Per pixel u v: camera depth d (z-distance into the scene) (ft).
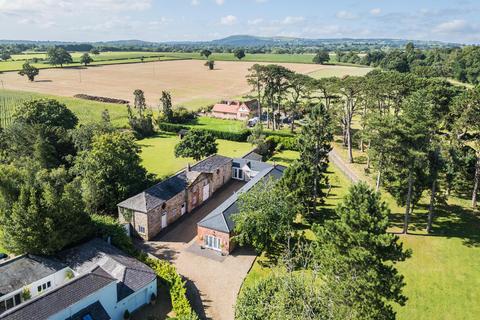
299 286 78.23
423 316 105.40
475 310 107.96
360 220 84.23
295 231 148.25
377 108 271.49
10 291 104.73
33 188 118.83
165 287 118.11
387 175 153.79
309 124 165.68
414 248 139.33
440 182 171.83
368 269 82.64
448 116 187.62
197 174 176.86
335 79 249.14
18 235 113.70
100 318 95.50
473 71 435.12
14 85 565.53
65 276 115.75
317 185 166.50
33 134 191.42
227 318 105.19
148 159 254.06
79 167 168.04
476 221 159.22
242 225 128.98
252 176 211.61
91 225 128.88
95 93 527.40
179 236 151.33
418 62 561.43
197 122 373.40
